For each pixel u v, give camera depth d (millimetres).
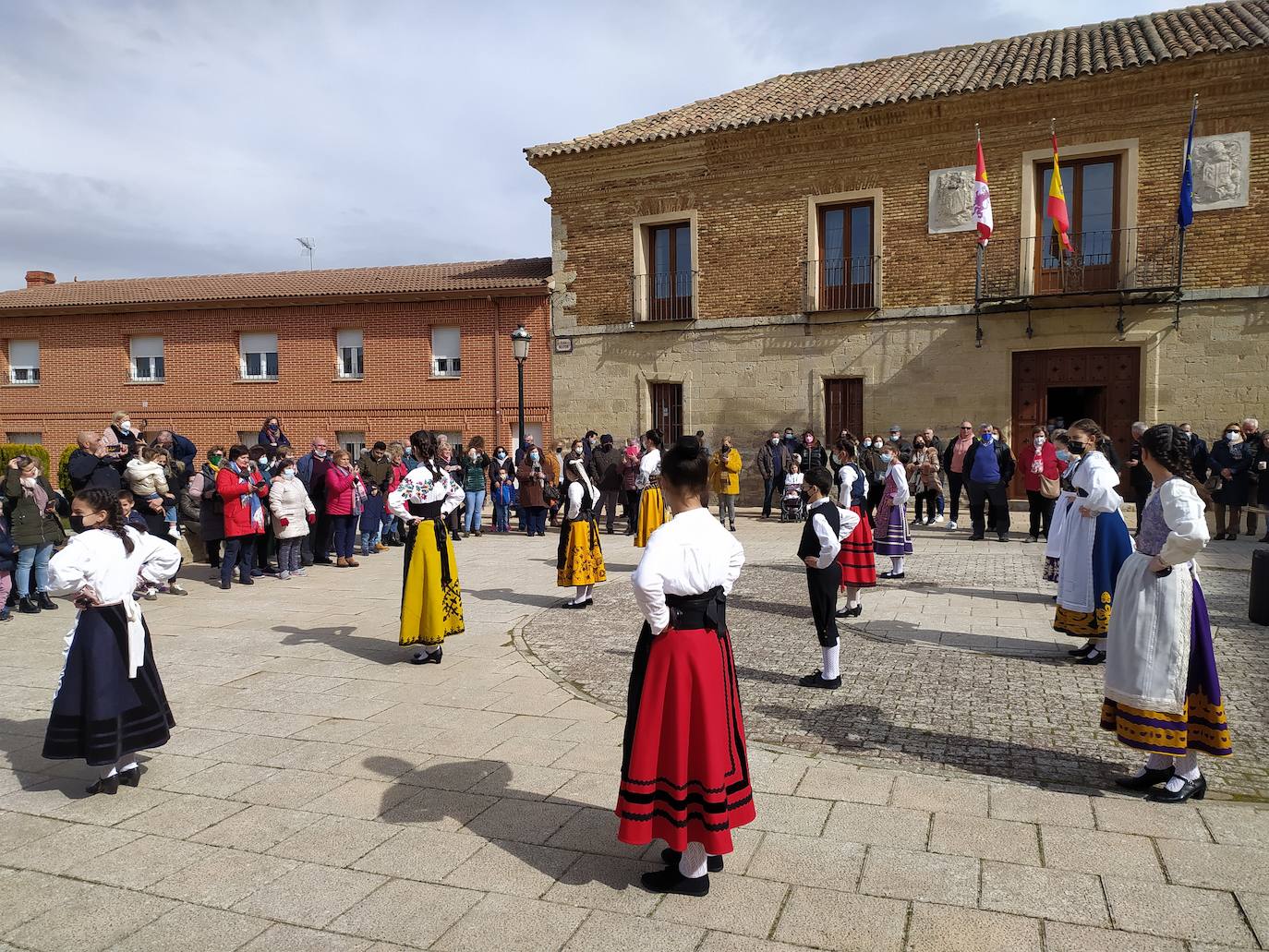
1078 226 15516
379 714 5551
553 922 3133
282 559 11047
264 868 3564
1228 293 14414
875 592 9328
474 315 20062
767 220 17484
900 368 16688
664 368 18547
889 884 3352
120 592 4383
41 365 22797
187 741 5094
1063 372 15734
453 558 6922
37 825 3998
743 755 3426
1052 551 7043
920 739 4984
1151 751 4012
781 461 16531
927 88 16219
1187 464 4086
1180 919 3076
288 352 21328
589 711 5574
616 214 18734
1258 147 14125
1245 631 7309
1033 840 3688
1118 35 16734
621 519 17547
